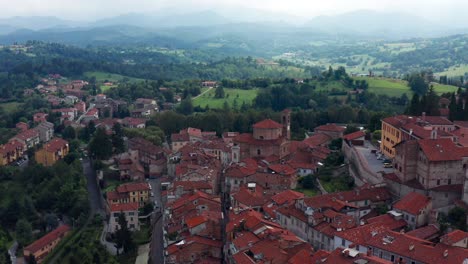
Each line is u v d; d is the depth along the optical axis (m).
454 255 122.19
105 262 189.25
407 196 161.50
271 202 191.12
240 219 172.00
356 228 148.25
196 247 170.50
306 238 162.75
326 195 174.62
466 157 168.12
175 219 194.00
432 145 171.00
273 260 139.75
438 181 167.50
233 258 147.00
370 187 180.75
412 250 128.75
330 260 124.69
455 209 152.50
